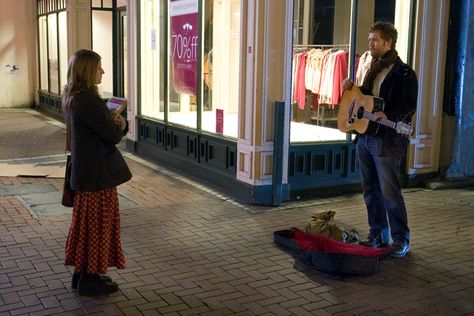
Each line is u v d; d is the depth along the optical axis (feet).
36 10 52.80
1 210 19.60
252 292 13.25
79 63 11.99
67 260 12.78
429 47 23.71
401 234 15.64
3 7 52.01
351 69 22.63
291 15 20.02
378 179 16.03
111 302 12.56
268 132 20.43
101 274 13.05
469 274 14.49
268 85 20.07
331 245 14.88
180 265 14.85
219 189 22.99
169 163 27.68
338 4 23.75
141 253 15.66
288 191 21.07
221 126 23.27
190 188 23.22
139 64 30.48
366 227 18.33
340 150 22.36
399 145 15.14
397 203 15.39
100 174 12.11
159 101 29.25
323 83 22.68
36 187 23.07
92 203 12.32
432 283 13.89
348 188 22.80
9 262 14.79
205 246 16.34
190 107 25.73
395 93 14.92
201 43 24.30
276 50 20.01
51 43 48.75
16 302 12.45
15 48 53.06
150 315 11.96
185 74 25.82
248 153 20.62
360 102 14.76
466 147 24.76
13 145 33.06
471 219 19.44
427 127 24.21
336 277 14.16
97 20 42.65
